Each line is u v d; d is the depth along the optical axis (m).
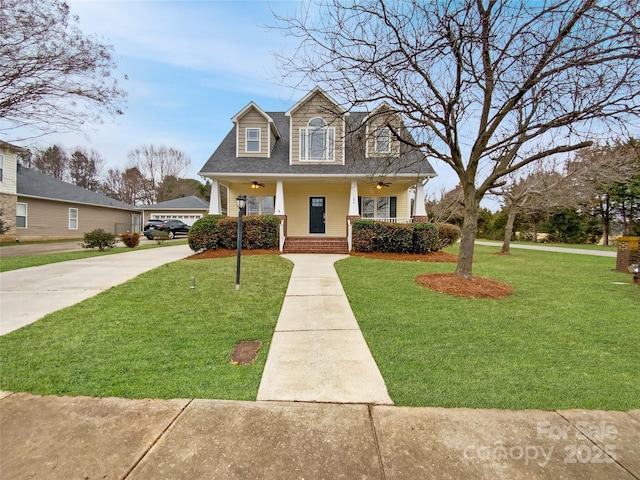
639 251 7.89
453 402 2.31
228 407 2.23
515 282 6.51
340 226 14.26
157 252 11.48
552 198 13.01
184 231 23.86
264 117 12.50
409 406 2.26
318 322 4.06
